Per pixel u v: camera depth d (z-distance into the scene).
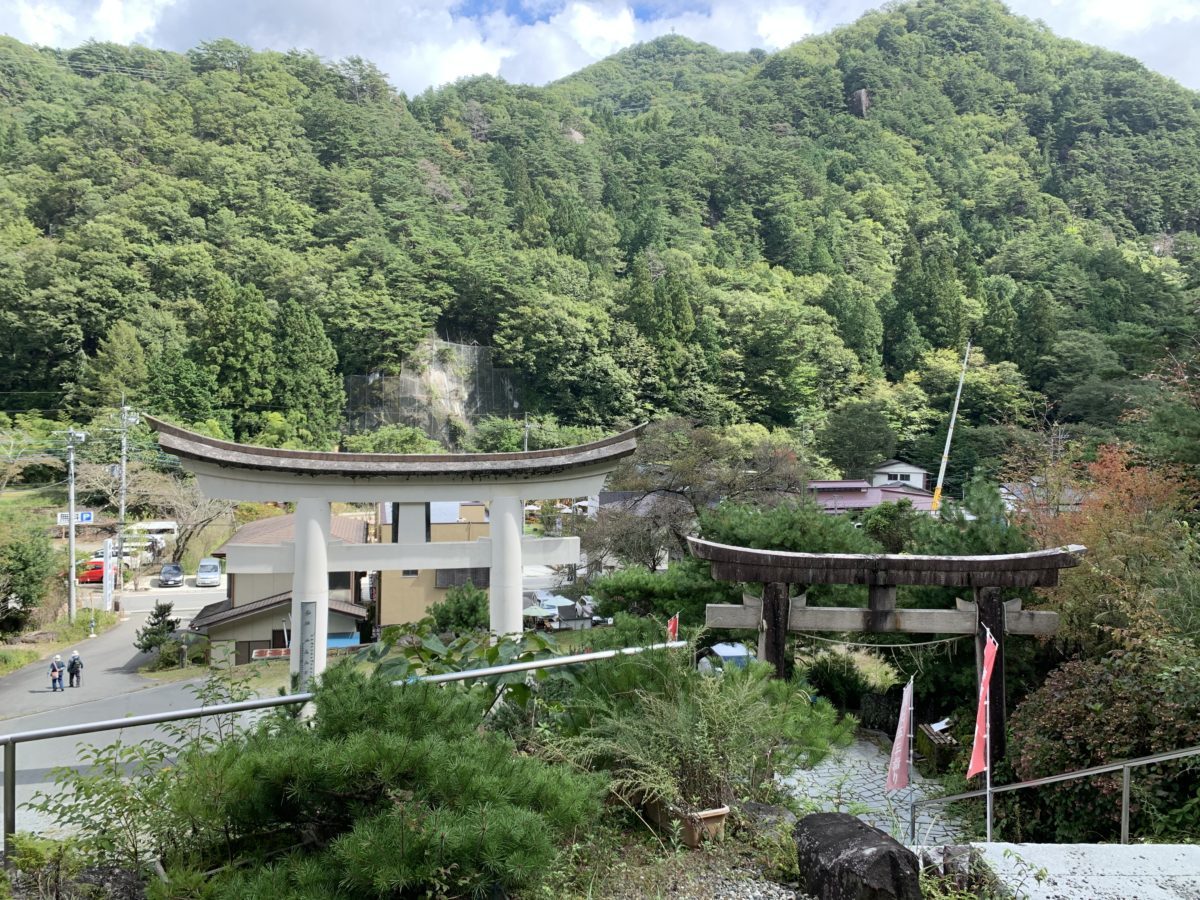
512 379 73.88
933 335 74.94
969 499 12.71
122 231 71.88
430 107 119.19
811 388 69.75
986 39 158.12
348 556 11.56
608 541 26.23
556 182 104.88
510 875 3.28
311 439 58.62
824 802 6.75
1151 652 7.46
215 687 6.50
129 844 4.02
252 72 105.88
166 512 43.94
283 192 84.94
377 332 69.75
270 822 3.74
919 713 12.03
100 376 55.78
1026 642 10.90
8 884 3.68
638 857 4.34
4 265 63.44
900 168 122.06
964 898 3.79
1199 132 128.38
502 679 5.39
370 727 3.82
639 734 4.78
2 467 45.56
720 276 85.19
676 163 114.31
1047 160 126.75
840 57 150.25
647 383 69.38
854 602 12.48
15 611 27.69
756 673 5.64
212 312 59.19
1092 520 12.20
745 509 14.34
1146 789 6.66
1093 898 3.74
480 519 26.97
